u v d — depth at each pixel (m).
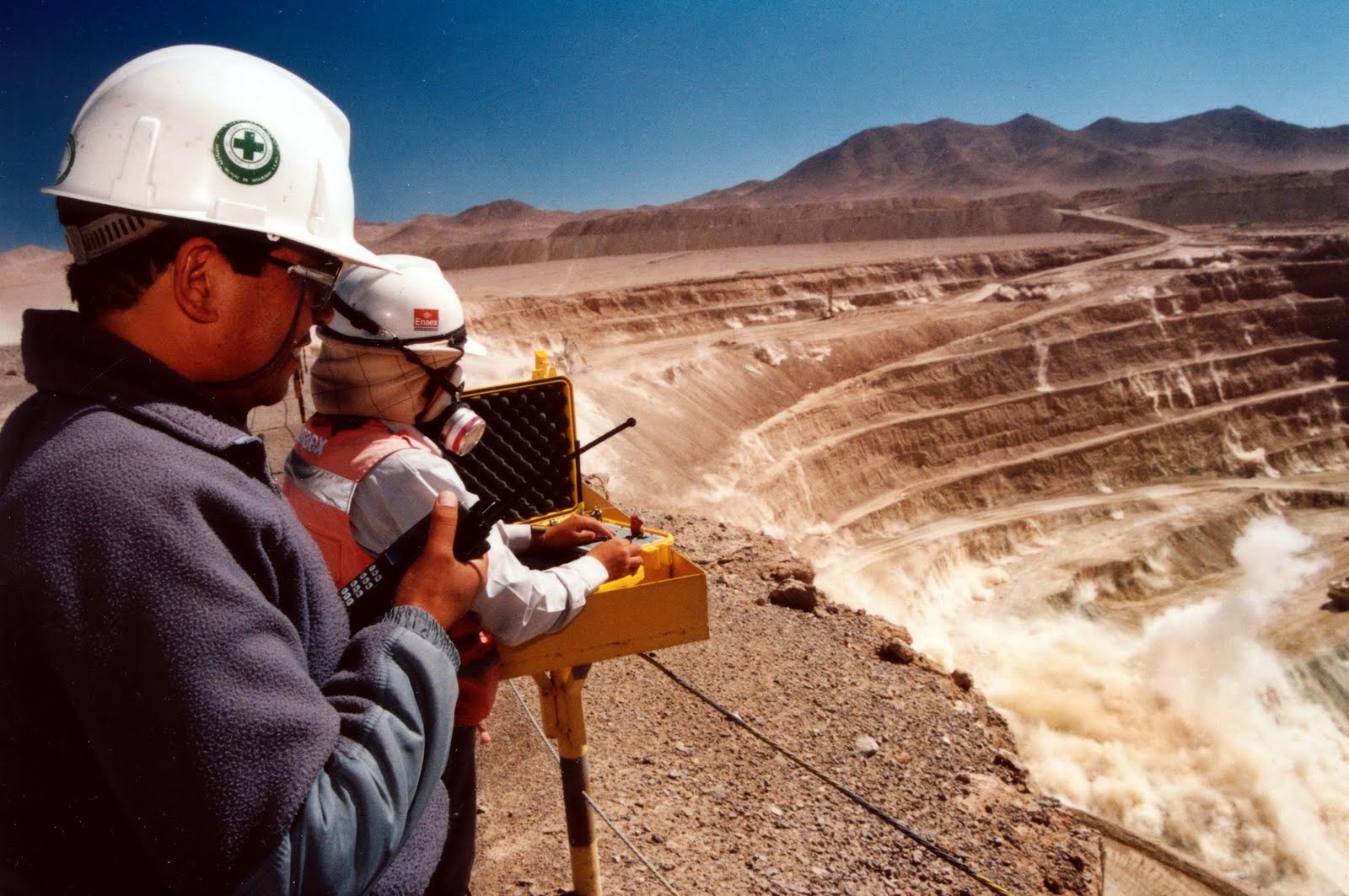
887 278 117.94
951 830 7.20
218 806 1.22
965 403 95.56
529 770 6.38
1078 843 7.61
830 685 9.04
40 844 1.31
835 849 6.49
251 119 1.56
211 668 1.24
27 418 1.45
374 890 1.77
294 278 1.60
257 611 1.32
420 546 1.88
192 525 1.30
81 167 1.50
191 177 1.50
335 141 1.76
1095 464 95.75
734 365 82.31
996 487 89.75
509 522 3.54
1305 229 162.12
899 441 87.88
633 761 6.96
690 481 63.69
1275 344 114.88
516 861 5.38
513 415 3.46
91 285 1.49
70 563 1.24
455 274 153.50
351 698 1.49
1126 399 102.62
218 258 1.49
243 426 1.67
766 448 74.06
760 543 13.50
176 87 1.54
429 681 1.57
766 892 5.78
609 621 2.81
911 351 98.94
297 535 1.54
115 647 1.22
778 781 7.16
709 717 7.88
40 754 1.31
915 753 8.20
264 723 1.26
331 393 2.46
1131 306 110.38
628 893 5.30
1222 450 102.69
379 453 2.33
